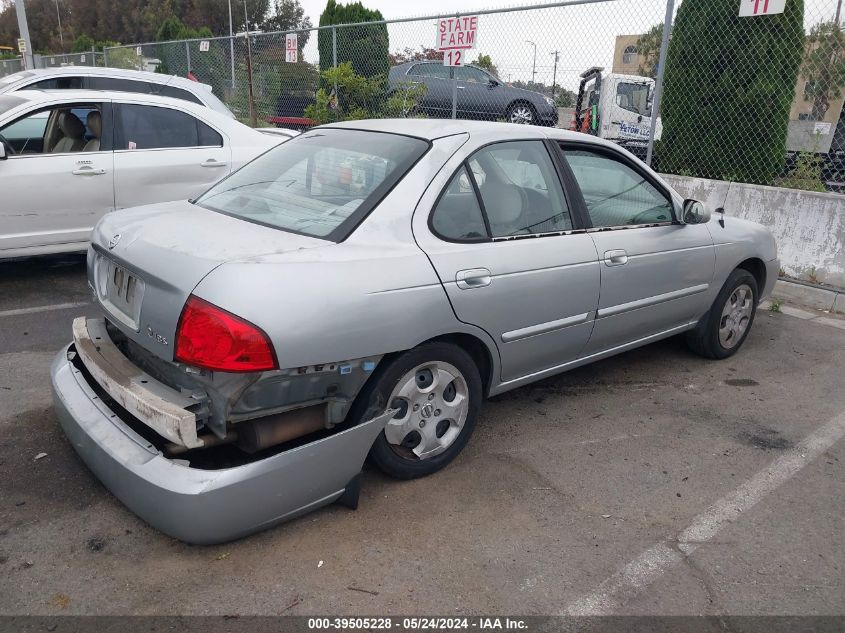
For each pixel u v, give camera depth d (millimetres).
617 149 4270
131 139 6547
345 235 2998
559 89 9805
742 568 2877
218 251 2785
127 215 3465
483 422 4074
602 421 4152
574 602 2637
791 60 7648
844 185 8461
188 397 2713
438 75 12070
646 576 2799
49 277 6691
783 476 3609
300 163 3658
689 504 3326
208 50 14453
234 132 7145
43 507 3059
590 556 2906
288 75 12938
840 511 3312
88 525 2951
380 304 2889
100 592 2574
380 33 11422
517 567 2812
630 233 4172
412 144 3436
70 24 55562
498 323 3432
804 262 6953
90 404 3031
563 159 3926
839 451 3895
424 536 2977
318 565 2764
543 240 3658
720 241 4828
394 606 2566
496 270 3371
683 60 8125
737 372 5027
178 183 6746
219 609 2516
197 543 2664
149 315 2789
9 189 5898
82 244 6391
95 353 3137
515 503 3256
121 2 53250
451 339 3371
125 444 2766
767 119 7762
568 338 3893
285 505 2764
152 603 2531
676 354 5344
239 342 2533
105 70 8633
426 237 3186
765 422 4230
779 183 7969
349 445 2895
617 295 4078
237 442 2910
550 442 3865
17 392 4145
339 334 2760
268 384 2654
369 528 3010
